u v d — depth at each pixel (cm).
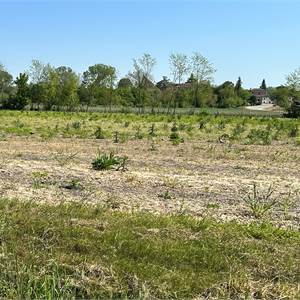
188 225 714
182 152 1725
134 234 665
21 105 6944
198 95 7731
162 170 1279
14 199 790
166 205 853
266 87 15975
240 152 1775
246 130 2981
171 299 512
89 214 736
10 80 8619
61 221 690
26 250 598
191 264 590
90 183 1017
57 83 6950
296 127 2842
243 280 540
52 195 877
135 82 7369
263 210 819
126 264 572
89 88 7781
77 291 523
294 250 642
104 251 607
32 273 531
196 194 968
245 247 639
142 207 827
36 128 2717
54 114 4784
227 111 7444
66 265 562
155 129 2838
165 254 603
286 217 815
